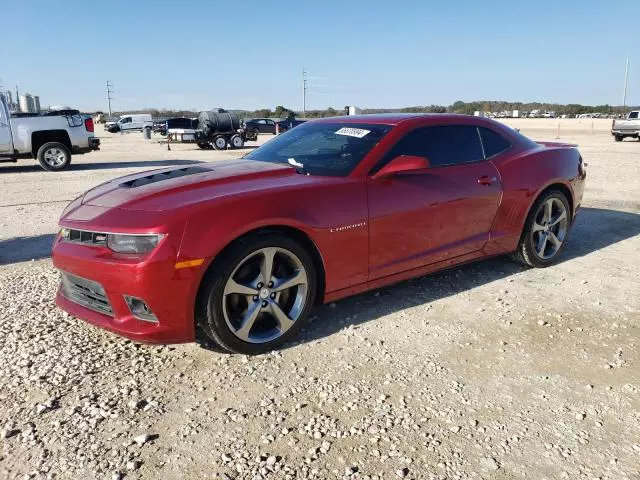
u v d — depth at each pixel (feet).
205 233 9.87
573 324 12.45
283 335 11.16
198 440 8.25
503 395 9.48
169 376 10.14
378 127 13.58
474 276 15.85
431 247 13.42
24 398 9.37
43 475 7.47
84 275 10.36
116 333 10.28
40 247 19.74
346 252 11.77
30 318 12.71
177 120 100.07
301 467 7.64
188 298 9.92
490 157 15.01
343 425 8.61
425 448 8.05
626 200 29.07
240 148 85.76
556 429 8.50
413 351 11.10
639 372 10.29
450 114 14.76
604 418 8.80
